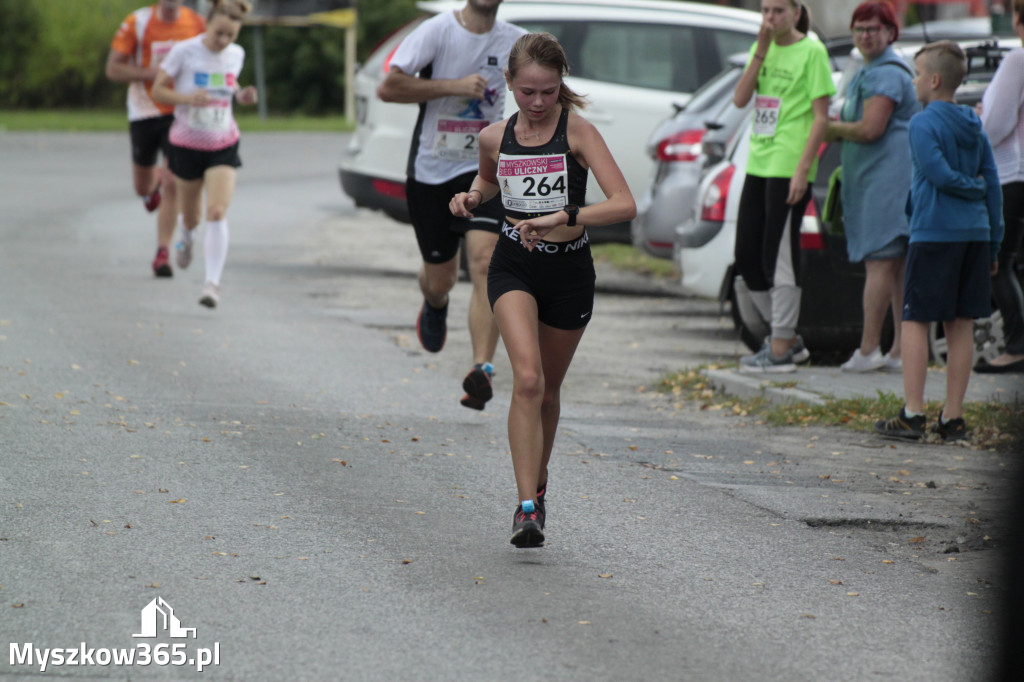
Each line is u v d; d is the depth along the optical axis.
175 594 15.51
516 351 17.47
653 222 40.75
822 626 15.16
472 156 26.03
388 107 45.25
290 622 14.77
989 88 28.88
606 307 43.06
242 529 18.12
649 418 27.34
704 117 40.78
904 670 13.88
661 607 15.67
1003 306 29.97
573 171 17.52
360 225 64.19
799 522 19.53
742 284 33.66
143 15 43.12
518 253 17.70
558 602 15.71
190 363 30.30
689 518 19.56
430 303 27.62
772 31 28.98
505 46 25.98
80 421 24.09
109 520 18.27
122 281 42.00
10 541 17.16
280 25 188.00
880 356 30.94
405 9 193.12
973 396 28.23
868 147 29.52
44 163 88.56
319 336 35.03
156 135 43.81
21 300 37.28
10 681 13.02
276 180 85.06
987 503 20.73
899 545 18.56
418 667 13.62
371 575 16.44
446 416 26.62
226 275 45.75
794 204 29.55
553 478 21.75
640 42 46.94
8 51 170.62
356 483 20.86
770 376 30.20
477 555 17.42
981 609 15.81
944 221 24.50
